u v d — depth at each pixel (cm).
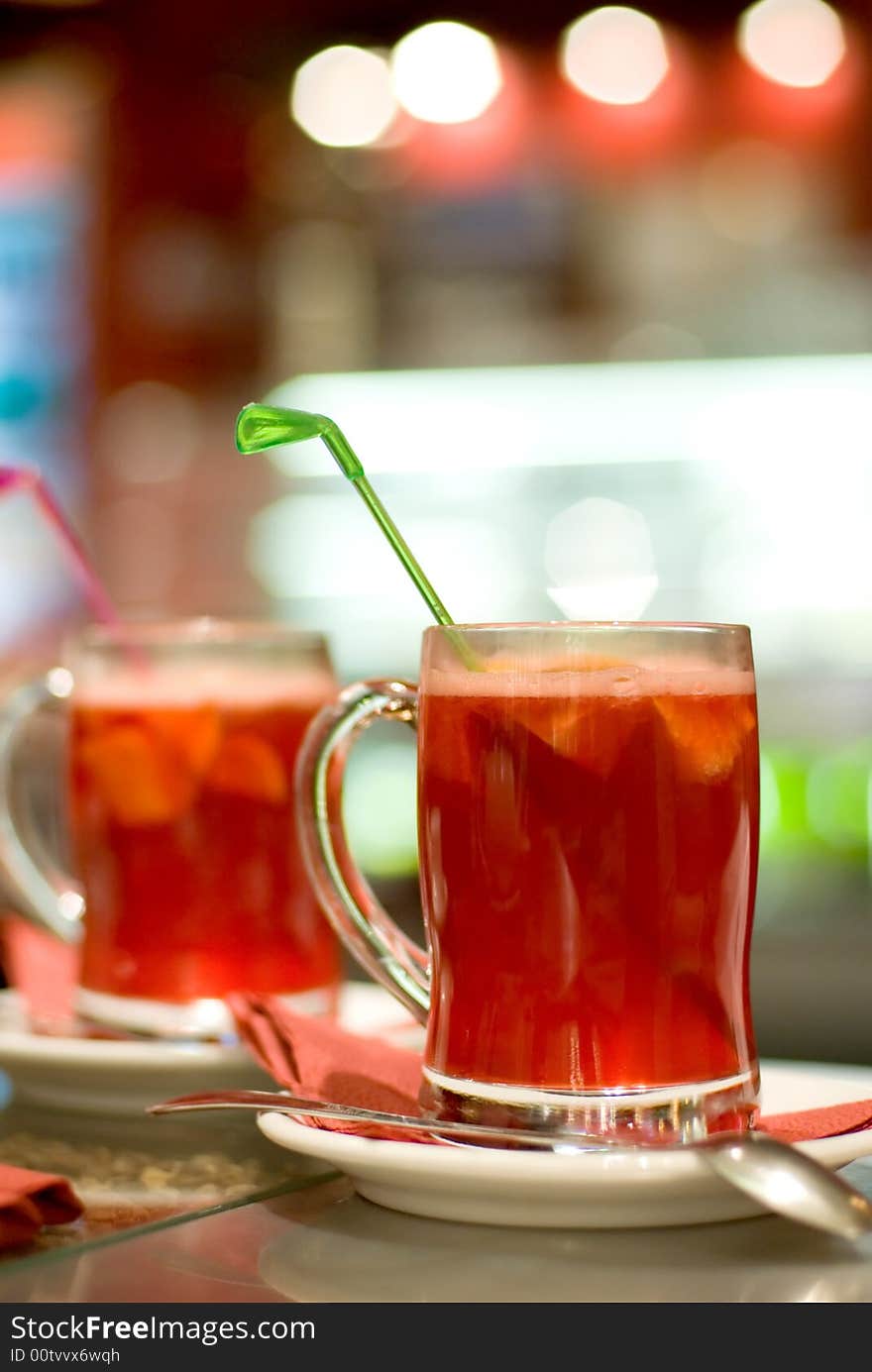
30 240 318
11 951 93
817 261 299
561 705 60
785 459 304
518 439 312
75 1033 87
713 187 300
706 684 62
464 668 63
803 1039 232
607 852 60
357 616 319
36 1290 53
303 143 306
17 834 96
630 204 302
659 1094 59
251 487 322
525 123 301
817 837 259
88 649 88
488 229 306
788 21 293
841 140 296
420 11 299
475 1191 57
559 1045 59
